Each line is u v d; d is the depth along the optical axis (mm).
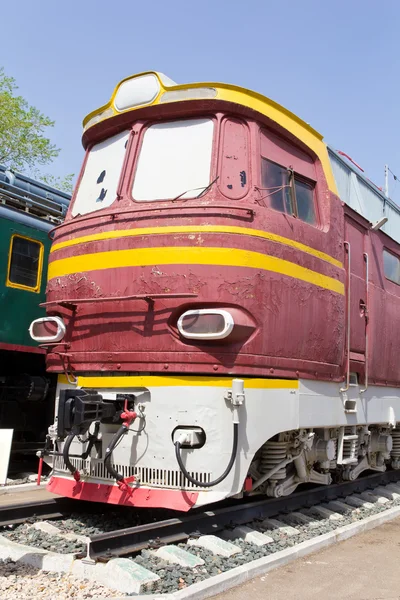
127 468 5609
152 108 6188
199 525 5625
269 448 6172
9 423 9977
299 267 6035
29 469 9906
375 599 4594
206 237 5492
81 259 6043
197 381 5387
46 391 10000
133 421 5621
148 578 4285
